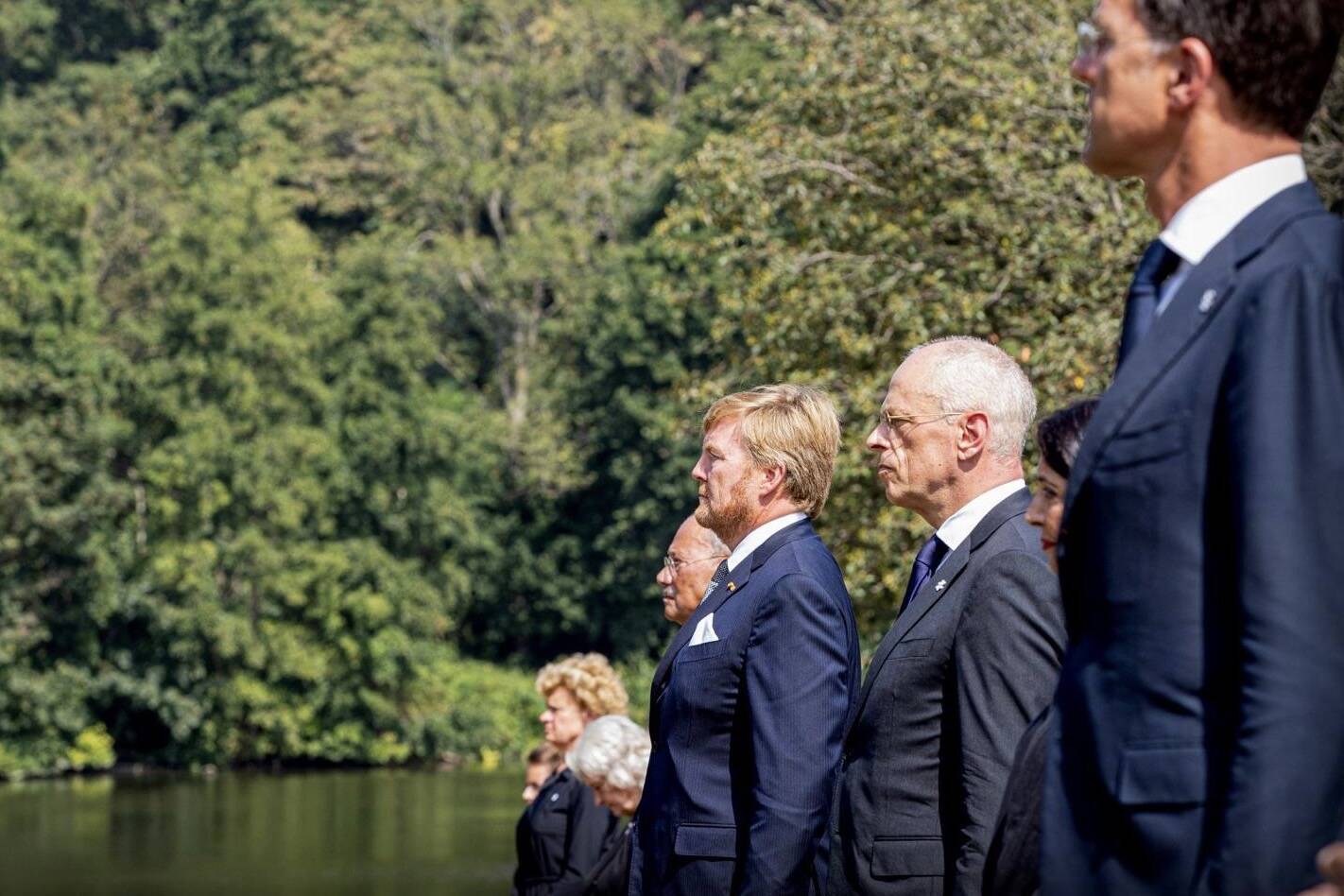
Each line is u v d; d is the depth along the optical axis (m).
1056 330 12.54
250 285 46.28
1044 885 2.34
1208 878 2.11
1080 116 13.59
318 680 45.16
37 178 44.59
